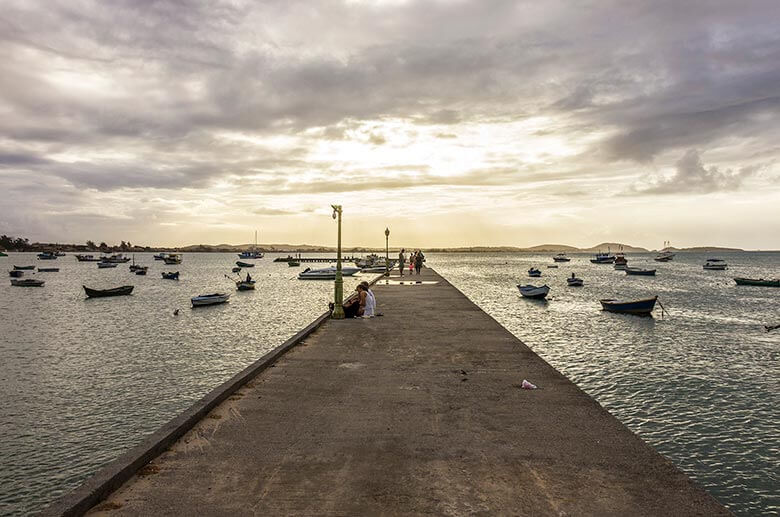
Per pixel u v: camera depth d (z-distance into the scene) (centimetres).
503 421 541
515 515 347
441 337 1053
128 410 1341
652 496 375
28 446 1120
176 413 1317
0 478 983
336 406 593
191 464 431
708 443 1130
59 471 1010
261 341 2322
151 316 3322
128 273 9944
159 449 454
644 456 448
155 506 360
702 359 1916
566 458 444
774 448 1102
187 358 1952
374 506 359
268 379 716
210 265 14225
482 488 387
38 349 2183
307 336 1055
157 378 1650
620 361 1873
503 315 3200
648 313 3203
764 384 1564
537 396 633
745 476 986
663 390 1501
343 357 861
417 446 471
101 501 367
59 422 1256
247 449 464
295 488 387
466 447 469
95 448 1109
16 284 6406
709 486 952
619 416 1291
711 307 3750
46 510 336
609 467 425
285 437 494
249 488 387
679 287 5797
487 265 14388
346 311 1367
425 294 2025
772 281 5822
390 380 711
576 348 2120
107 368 1797
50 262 16525
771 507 884
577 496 374
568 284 5916
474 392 651
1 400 1427
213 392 615
